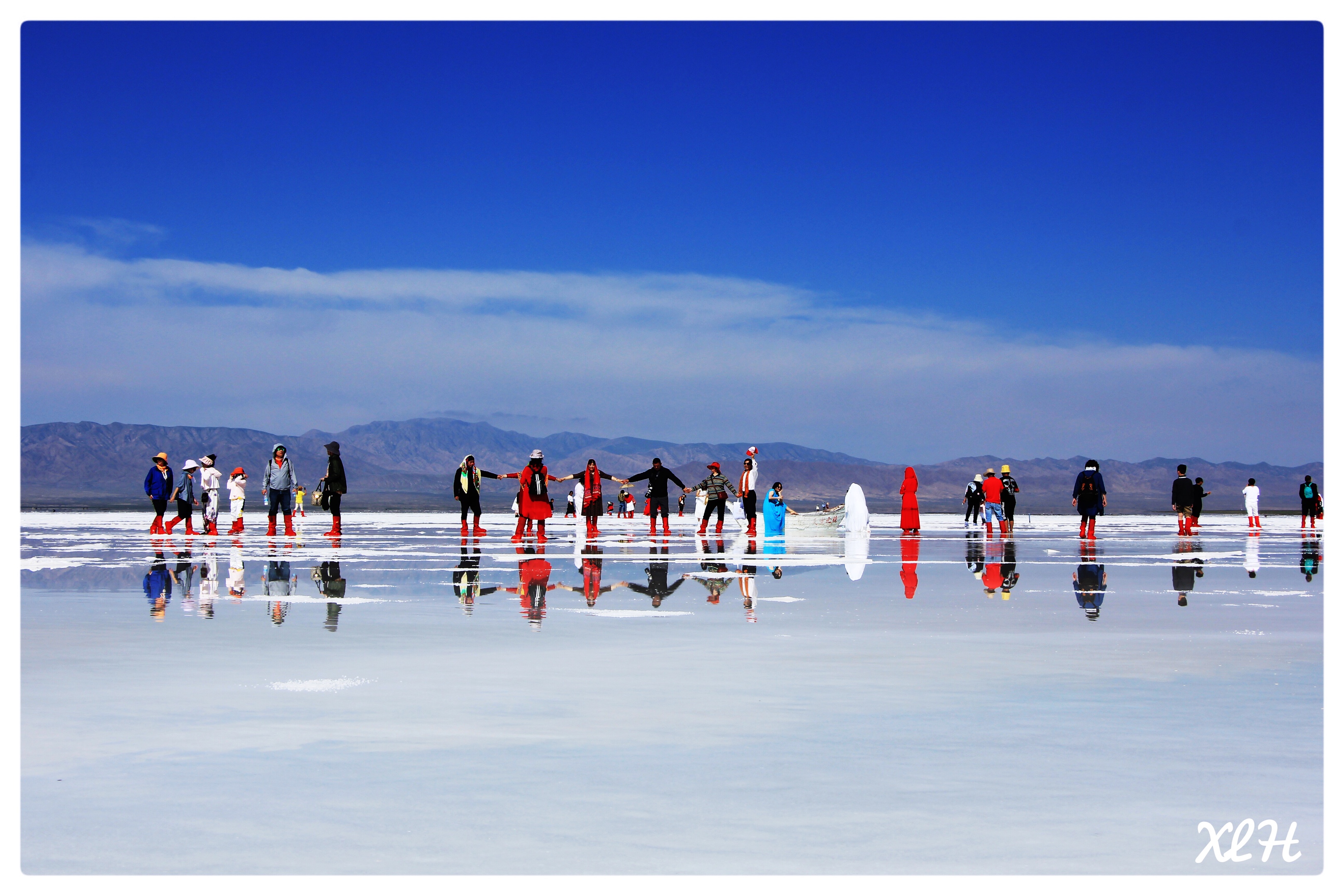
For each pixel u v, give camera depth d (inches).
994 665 271.9
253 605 410.0
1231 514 2810.0
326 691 236.5
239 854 137.6
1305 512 1459.2
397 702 225.0
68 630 335.3
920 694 234.2
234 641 311.9
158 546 837.8
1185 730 200.7
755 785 164.9
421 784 165.3
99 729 199.8
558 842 141.3
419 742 190.9
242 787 163.6
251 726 202.2
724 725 204.2
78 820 149.2
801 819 150.0
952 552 796.6
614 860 135.6
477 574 566.3
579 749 185.9
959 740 193.2
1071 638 322.0
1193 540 1048.8
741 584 513.0
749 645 306.7
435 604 414.0
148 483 1026.7
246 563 639.8
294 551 772.0
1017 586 505.4
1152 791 162.7
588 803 156.7
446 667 268.1
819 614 385.4
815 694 234.1
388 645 304.7
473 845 140.2
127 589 470.0
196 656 284.2
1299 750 185.8
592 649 299.0
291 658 282.0
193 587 485.4
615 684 245.9
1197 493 1226.6
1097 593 470.6
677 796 159.8
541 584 508.7
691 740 192.5
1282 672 262.4
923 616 380.8
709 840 142.3
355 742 190.5
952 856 137.5
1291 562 687.7
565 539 1015.0
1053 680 250.7
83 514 2033.7
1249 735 196.5
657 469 1042.7
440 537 1042.7
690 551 794.8
